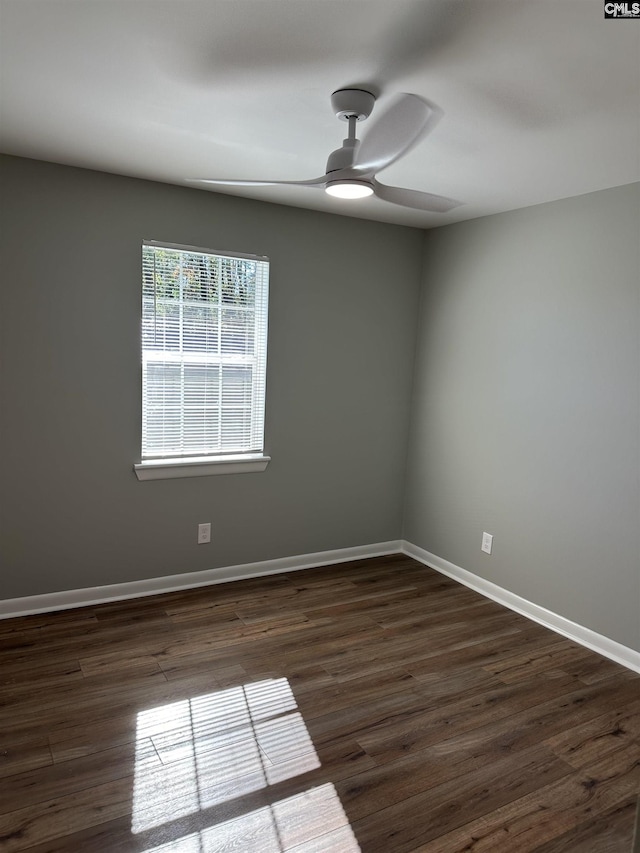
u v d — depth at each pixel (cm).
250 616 314
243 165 272
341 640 292
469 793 192
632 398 272
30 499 296
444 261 383
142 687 243
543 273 313
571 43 152
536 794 193
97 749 204
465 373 368
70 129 229
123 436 313
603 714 238
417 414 410
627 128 208
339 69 172
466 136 220
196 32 154
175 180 300
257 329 346
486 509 354
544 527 318
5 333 279
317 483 383
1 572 294
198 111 208
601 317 284
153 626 297
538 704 243
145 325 312
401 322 399
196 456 338
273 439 361
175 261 315
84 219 288
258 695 241
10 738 208
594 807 189
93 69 177
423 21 145
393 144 167
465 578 372
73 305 292
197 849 166
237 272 334
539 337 317
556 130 212
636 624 274
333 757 206
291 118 212
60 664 258
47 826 172
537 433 320
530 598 327
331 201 329
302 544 385
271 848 168
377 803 186
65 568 309
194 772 196
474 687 254
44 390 291
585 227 291
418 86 181
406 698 244
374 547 416
